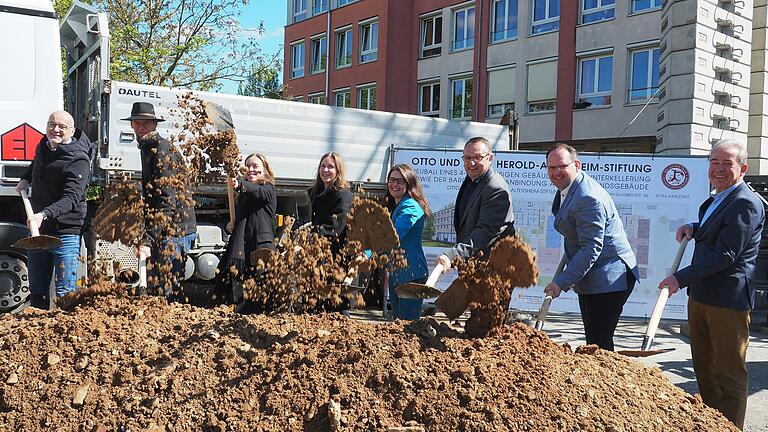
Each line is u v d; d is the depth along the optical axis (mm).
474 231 4184
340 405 2691
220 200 8336
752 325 8695
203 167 5254
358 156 9008
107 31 7254
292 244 4273
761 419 4750
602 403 2824
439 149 8266
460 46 24984
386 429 2594
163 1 16422
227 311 3924
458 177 8258
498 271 3332
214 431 2656
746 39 14250
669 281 3986
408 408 2684
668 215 8047
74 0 7734
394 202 5652
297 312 4168
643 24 18625
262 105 8078
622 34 19094
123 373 2963
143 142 5180
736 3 14016
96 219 4559
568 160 4086
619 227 4156
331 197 5164
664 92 14273
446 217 8258
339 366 2898
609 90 19641
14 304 6367
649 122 18453
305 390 2785
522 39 21859
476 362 2949
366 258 4082
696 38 13281
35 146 6344
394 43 27297
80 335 3273
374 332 3193
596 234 3947
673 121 13703
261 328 3271
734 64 14055
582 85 20375
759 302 9352
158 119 5375
